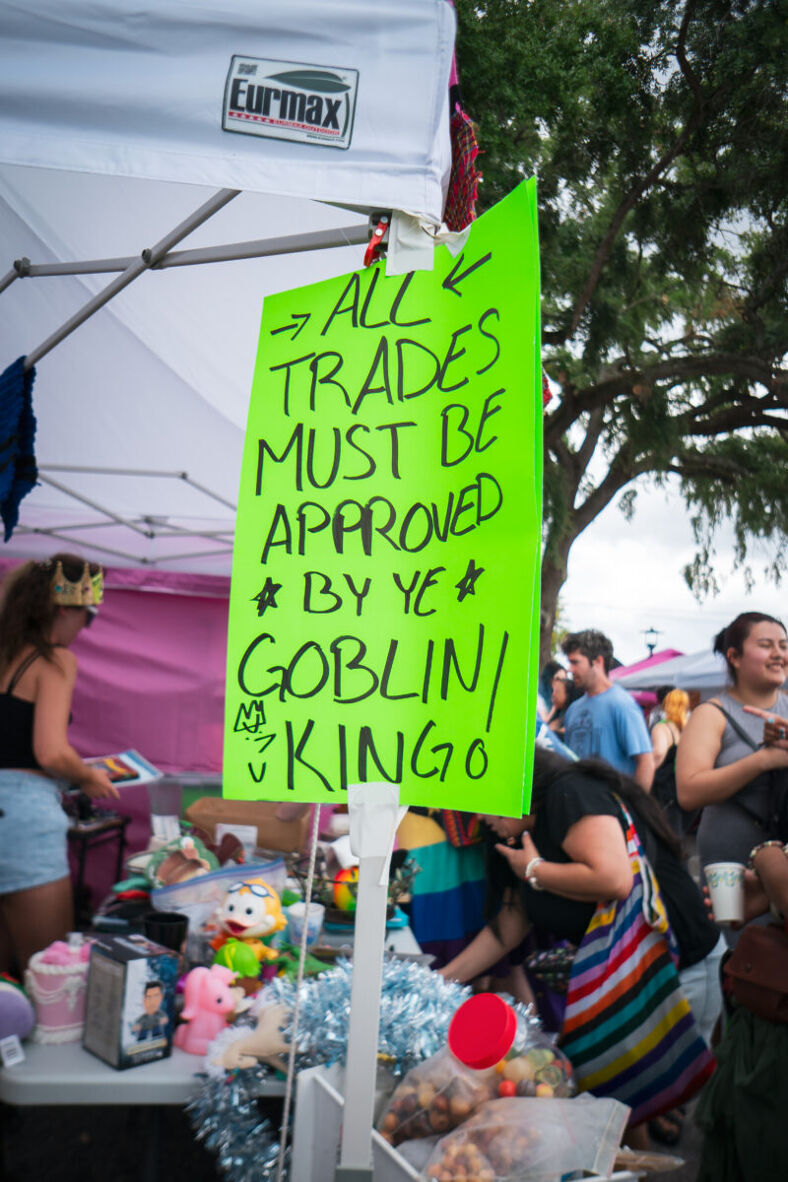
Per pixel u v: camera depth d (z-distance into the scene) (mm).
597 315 13297
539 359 1268
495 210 1352
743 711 3051
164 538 5102
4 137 1304
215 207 1755
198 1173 2523
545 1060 1626
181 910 2229
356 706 1319
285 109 1315
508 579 1254
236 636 1386
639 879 2258
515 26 12125
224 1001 1788
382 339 1425
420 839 2924
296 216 2617
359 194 1318
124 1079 1646
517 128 12516
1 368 3348
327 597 1364
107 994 1729
